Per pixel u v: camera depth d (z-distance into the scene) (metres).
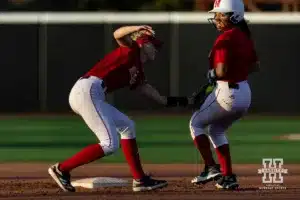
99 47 95.12
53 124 80.44
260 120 87.19
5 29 95.31
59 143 62.88
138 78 36.69
